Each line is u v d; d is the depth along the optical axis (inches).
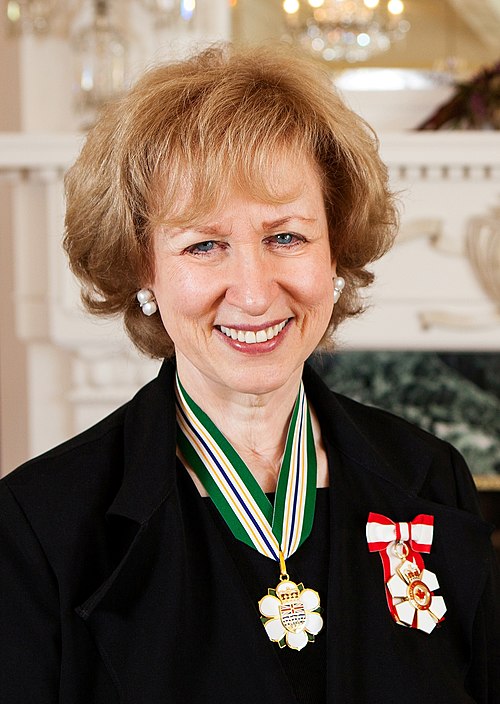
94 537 62.3
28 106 159.6
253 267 59.5
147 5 154.1
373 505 67.7
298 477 66.5
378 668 62.2
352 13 162.9
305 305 62.0
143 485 62.7
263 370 61.8
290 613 62.4
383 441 72.3
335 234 66.6
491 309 155.3
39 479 63.4
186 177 58.9
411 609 64.6
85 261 66.9
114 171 61.7
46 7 155.9
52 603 60.7
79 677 59.9
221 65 63.6
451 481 72.3
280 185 59.3
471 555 67.0
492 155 148.5
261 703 59.5
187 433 66.7
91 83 153.0
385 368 172.9
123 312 69.6
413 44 165.9
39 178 149.9
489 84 157.5
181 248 60.5
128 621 61.2
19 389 184.4
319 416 71.2
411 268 155.2
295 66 63.2
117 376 155.1
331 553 64.2
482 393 172.6
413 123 166.9
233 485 65.2
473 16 165.3
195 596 62.0
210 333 61.8
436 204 153.1
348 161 63.4
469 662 66.4
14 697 59.2
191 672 60.3
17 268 154.0
